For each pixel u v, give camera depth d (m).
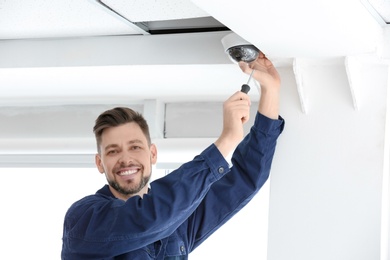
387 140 3.04
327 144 3.03
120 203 2.64
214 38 3.27
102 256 2.63
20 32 3.41
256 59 2.91
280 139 3.09
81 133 4.19
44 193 4.39
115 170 2.79
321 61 3.01
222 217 2.95
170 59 3.30
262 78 2.86
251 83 3.55
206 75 3.45
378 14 2.82
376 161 2.96
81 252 2.66
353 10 2.51
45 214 4.38
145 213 2.50
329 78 3.04
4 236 4.42
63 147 4.16
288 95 3.09
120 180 2.79
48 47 3.47
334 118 3.03
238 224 4.00
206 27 3.29
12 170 4.44
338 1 2.36
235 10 2.44
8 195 4.43
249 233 3.99
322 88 3.04
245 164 2.92
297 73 2.99
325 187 3.02
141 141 2.82
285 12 2.43
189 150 3.91
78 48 3.43
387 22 2.94
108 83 3.71
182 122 4.05
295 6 2.37
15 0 2.98
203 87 3.70
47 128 4.24
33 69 3.48
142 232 2.53
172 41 3.31
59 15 3.15
